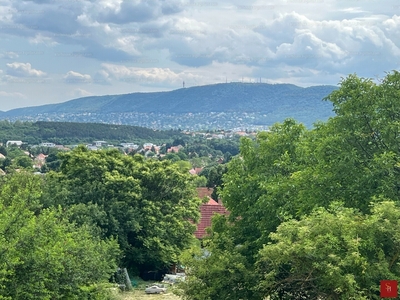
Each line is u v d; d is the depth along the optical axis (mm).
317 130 22109
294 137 23266
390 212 13914
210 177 70500
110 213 35906
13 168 30625
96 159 38969
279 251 14102
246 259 19359
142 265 40188
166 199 41344
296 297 17016
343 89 19281
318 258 13797
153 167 41781
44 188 33719
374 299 13984
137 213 37469
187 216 41469
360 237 13859
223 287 18359
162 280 39062
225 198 22969
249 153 23578
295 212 18844
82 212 33812
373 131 18438
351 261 13094
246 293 18062
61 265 16969
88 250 20266
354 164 17938
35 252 16375
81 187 36750
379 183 16797
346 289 13055
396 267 13953
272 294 17359
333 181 17750
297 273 15133
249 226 21891
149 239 37438
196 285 19078
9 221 16359
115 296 26984
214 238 20578
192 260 19391
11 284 15562
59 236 18531
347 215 14555
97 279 20734
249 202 22078
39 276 16141
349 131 18562
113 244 26438
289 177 20484
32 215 18406
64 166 39406
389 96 18484
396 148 17984
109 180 37312
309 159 21328
